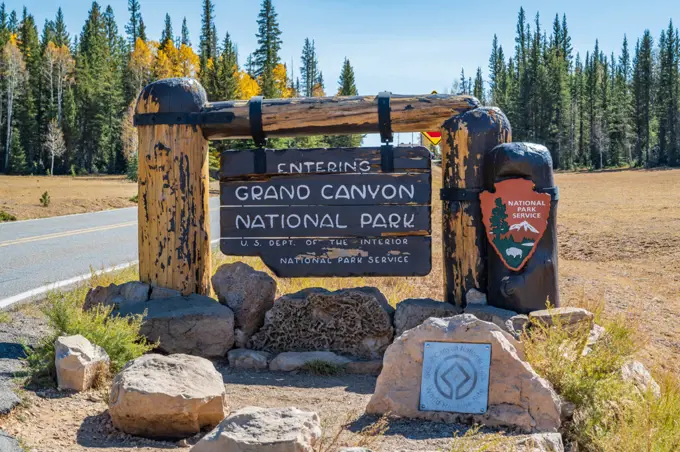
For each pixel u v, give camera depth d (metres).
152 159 6.95
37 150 100.25
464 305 6.81
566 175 90.44
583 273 13.87
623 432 4.58
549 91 115.38
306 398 5.41
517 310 6.46
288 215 7.00
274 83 79.75
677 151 108.56
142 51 116.44
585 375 5.11
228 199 7.05
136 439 4.29
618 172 93.56
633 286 12.29
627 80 135.88
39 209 27.61
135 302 6.76
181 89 6.97
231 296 6.79
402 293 9.32
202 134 7.09
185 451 4.12
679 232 19.38
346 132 7.14
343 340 6.64
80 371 4.98
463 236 6.79
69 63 109.88
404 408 4.72
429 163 6.92
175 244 6.94
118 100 105.12
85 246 15.82
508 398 4.62
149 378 4.45
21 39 118.50
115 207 32.22
